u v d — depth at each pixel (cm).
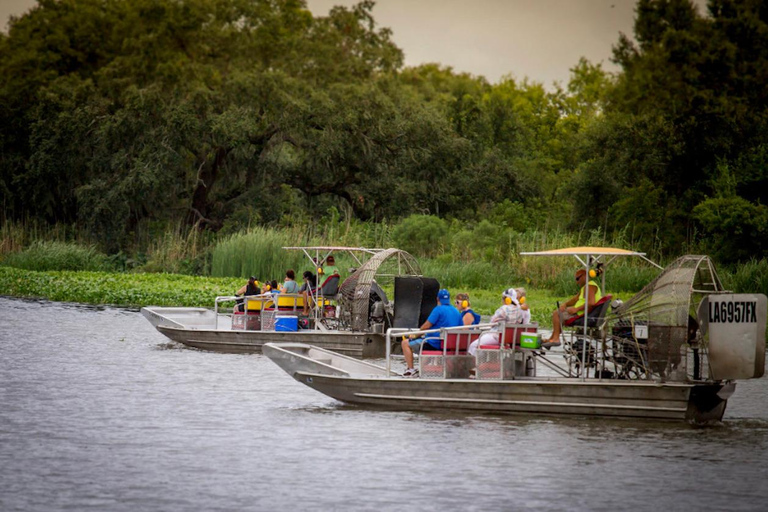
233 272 16288
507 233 17162
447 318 6059
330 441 4944
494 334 5800
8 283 15338
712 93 19125
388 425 5362
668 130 19125
